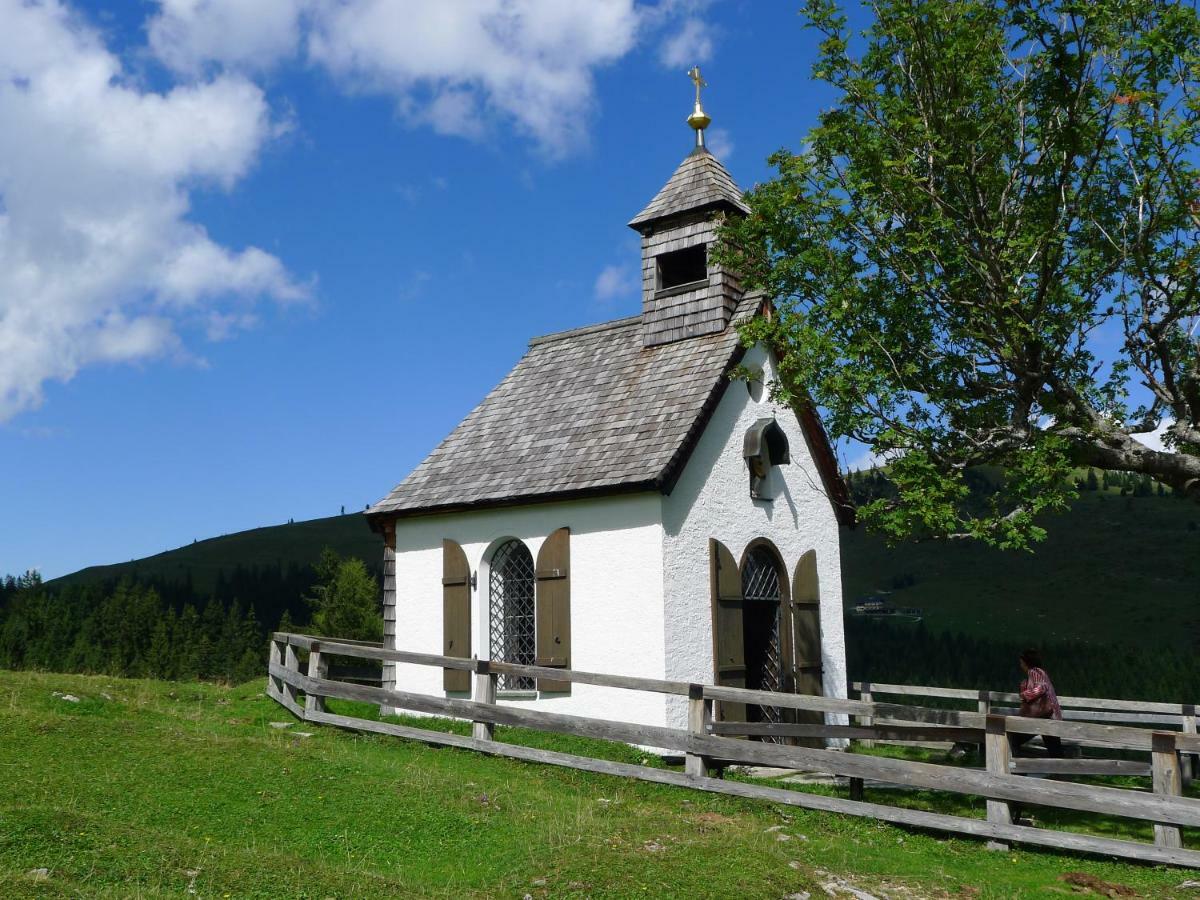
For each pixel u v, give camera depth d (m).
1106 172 11.20
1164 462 10.58
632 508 15.05
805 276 12.36
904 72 11.55
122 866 6.80
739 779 13.08
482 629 16.50
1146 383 11.20
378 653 14.38
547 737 14.60
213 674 60.19
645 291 18.16
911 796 12.70
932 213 11.13
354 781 10.22
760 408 17.31
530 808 9.99
